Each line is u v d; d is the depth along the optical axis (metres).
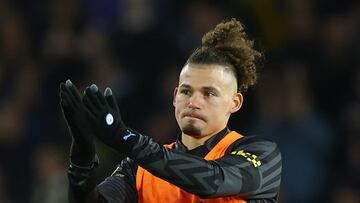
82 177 12.80
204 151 13.65
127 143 12.16
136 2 33.22
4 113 32.22
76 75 32.69
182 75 13.56
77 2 34.84
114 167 27.28
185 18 31.88
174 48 31.41
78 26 34.28
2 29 34.31
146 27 32.12
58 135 31.45
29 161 31.61
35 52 34.09
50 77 32.75
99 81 32.06
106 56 32.72
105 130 12.13
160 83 30.84
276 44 31.17
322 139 28.91
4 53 33.97
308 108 29.31
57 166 29.59
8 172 31.48
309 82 30.53
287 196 28.23
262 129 28.67
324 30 31.64
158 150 12.29
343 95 30.48
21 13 35.06
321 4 32.31
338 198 28.48
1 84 33.28
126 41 32.25
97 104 12.16
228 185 12.55
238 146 13.51
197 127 13.46
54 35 33.75
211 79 13.39
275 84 29.03
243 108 28.80
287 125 28.70
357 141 29.30
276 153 13.58
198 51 13.64
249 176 12.86
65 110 12.32
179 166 12.27
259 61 14.08
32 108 32.53
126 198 13.73
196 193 12.39
